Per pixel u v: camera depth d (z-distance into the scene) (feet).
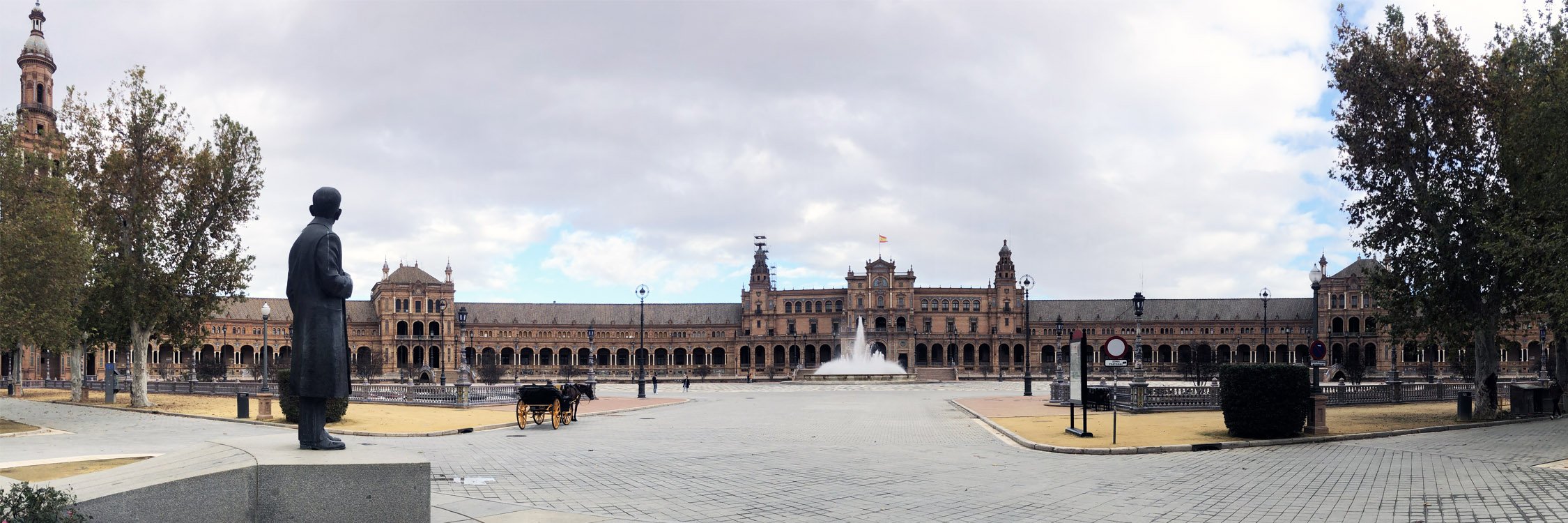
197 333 166.61
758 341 537.65
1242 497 50.03
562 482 55.01
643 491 51.47
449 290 507.30
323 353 40.78
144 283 147.02
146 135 151.64
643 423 114.42
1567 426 96.37
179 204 152.05
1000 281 531.50
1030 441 81.61
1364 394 135.95
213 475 33.83
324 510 35.91
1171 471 61.87
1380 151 114.83
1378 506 46.39
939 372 396.57
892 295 520.83
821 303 539.70
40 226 117.50
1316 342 88.43
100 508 30.73
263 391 167.73
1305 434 85.35
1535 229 95.71
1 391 213.66
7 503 27.55
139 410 139.74
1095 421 107.65
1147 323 520.83
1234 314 512.22
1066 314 530.68
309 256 41.57
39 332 120.47
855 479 57.26
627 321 554.05
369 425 103.60
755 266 548.31
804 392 232.73
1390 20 113.80
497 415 123.34
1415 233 113.50
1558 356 120.47
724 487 53.16
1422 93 111.04
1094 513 45.09
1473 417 108.99
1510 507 45.19
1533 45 101.71
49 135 147.23
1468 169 111.04
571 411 114.32
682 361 552.82
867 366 399.03
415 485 37.37
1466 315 112.68
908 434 96.02
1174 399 126.21
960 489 53.11
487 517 41.57
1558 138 92.43
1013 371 472.85
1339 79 116.16
